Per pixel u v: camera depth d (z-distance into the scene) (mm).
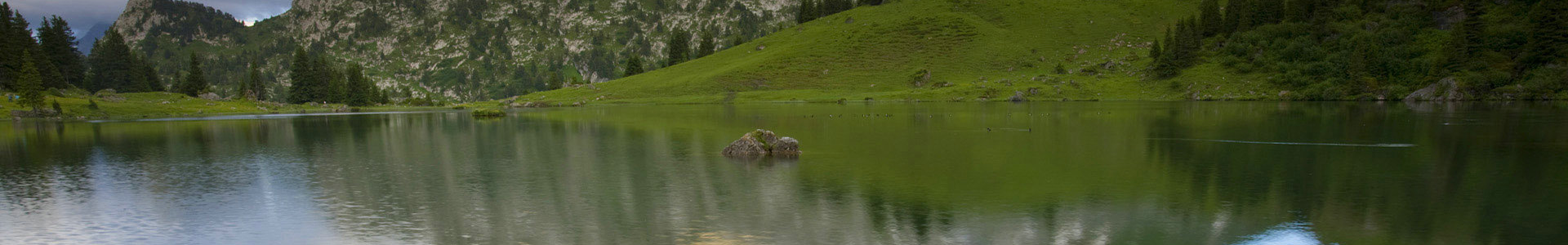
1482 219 20938
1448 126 58219
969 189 26359
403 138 56312
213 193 27500
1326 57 163125
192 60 193375
